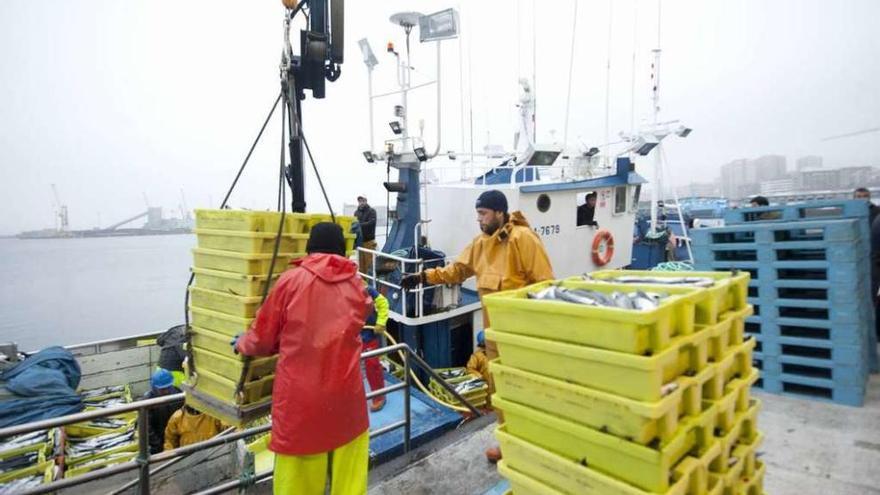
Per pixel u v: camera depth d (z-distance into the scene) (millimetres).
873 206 6320
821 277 3633
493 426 3848
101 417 2396
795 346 3834
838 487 2553
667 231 11430
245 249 2539
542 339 1830
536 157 7500
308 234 2777
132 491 4156
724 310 2000
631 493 1603
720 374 1840
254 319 2514
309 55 3604
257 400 2635
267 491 3643
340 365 2281
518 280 3139
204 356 2842
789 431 3166
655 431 1596
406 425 3916
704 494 1749
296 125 3113
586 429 1712
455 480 3127
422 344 7465
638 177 9633
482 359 6957
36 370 6285
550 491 1870
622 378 1583
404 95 7582
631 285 2068
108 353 7762
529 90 10031
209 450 4324
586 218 8742
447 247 8578
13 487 4539
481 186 7824
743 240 4066
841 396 3467
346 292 2367
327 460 2406
